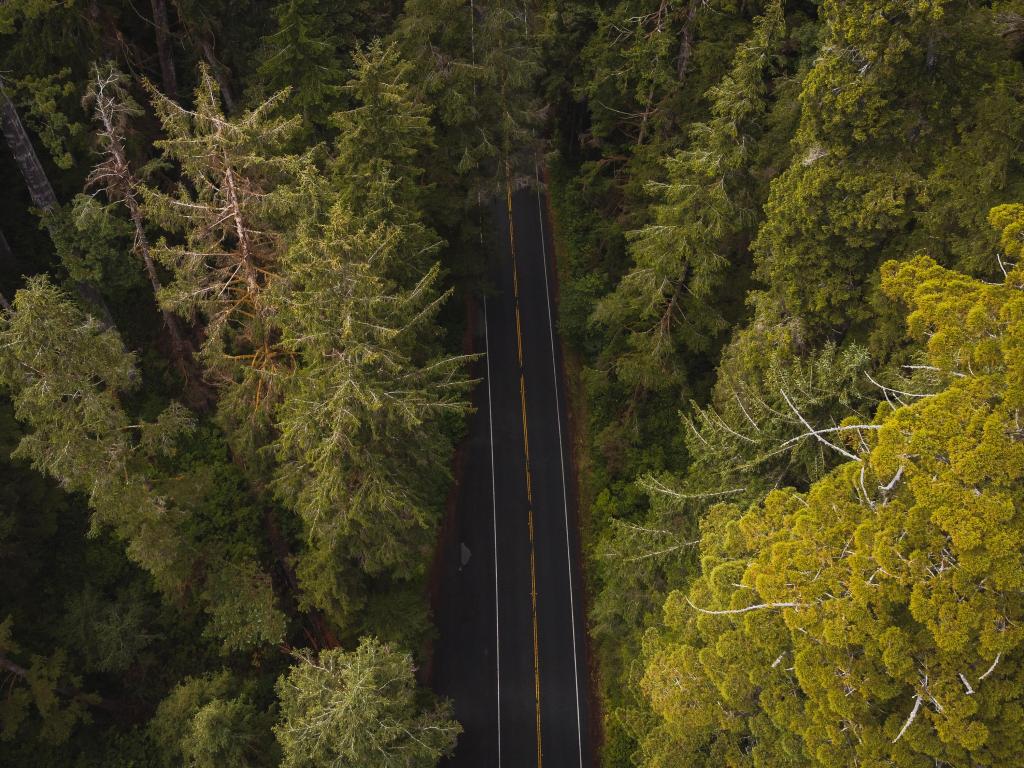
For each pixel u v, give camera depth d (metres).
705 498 16.94
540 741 24.53
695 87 24.30
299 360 19.20
